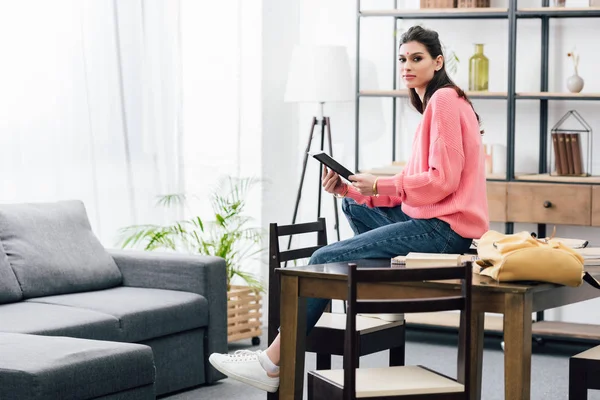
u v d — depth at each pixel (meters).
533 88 5.93
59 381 3.14
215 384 4.85
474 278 2.91
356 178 3.30
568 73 5.89
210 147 6.53
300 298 3.13
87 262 4.89
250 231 6.48
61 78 5.43
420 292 2.89
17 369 3.10
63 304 4.49
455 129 3.23
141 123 6.00
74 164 5.52
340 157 6.60
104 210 5.74
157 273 4.95
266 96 6.45
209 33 6.50
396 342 3.61
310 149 6.70
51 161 5.38
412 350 5.64
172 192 6.29
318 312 3.28
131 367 3.40
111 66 5.78
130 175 5.90
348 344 2.67
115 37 5.80
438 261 3.05
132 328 4.31
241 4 6.43
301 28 6.74
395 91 6.00
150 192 6.08
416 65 3.46
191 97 6.46
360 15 6.03
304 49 6.07
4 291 4.46
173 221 6.26
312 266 3.17
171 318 4.53
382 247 3.35
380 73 6.41
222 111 6.51
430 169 3.23
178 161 6.36
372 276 2.64
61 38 5.42
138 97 5.98
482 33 6.10
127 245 5.89
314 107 6.69
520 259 2.79
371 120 6.48
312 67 6.03
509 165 5.65
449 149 3.21
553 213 5.48
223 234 5.94
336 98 6.04
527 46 5.97
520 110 6.03
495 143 6.05
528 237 2.90
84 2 5.57
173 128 6.29
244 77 6.45
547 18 5.87
